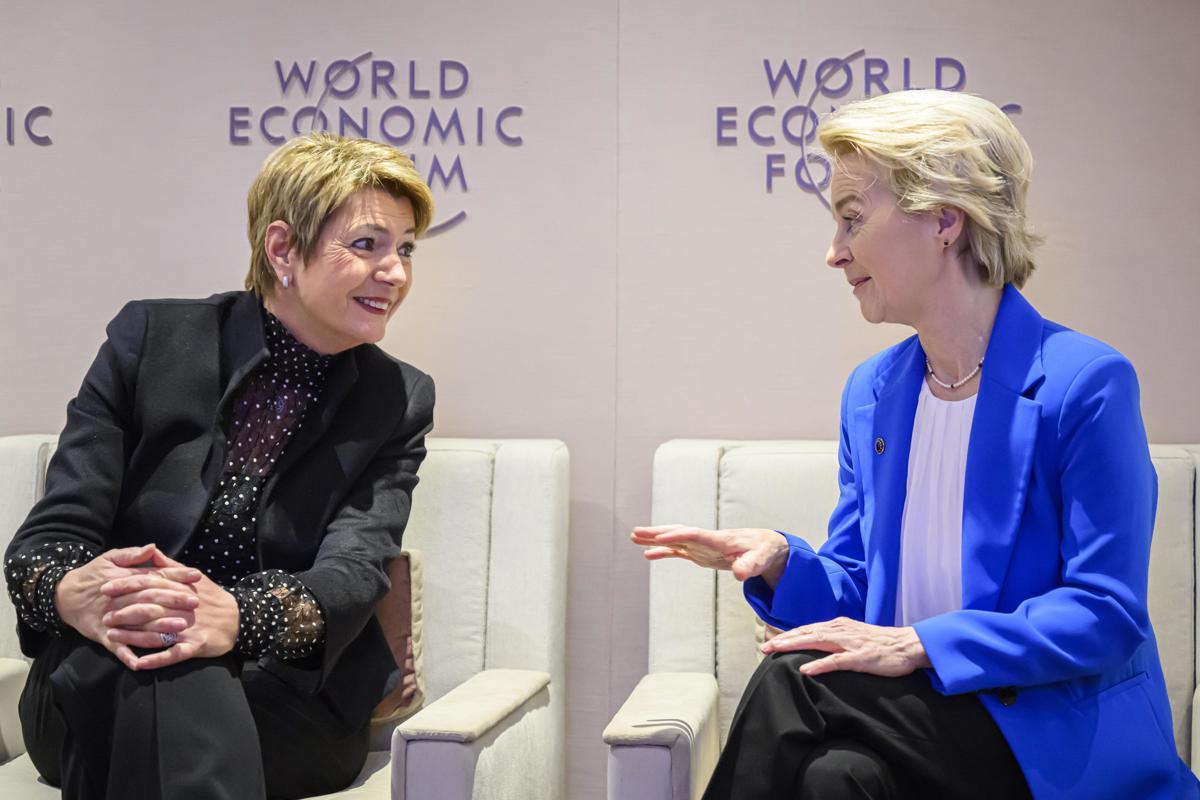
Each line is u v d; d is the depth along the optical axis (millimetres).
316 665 1698
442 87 2312
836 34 2254
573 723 2295
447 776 1553
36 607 1618
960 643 1349
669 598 2045
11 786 1694
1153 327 2221
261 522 1772
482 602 2084
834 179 1577
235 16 2336
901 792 1333
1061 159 2230
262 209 1846
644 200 2283
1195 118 2213
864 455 1652
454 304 2316
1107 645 1357
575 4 2289
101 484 1742
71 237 2357
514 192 2305
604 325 2293
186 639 1532
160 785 1447
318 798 1688
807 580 1600
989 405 1493
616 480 2293
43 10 2350
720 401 2275
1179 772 1435
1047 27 2229
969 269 1542
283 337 1862
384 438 1877
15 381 2369
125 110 2348
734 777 1340
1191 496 1947
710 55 2268
